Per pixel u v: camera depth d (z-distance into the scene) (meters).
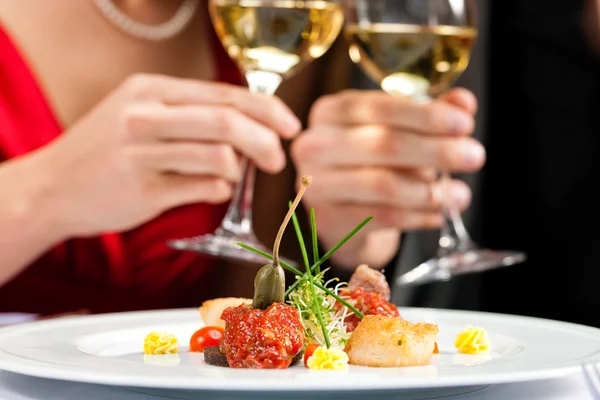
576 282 1.36
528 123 1.39
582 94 1.36
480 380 0.56
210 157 0.88
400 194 0.96
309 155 0.98
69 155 0.94
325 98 1.00
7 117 1.13
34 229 0.96
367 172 0.97
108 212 0.93
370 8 0.86
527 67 1.38
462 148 0.94
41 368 0.59
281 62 0.87
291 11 0.84
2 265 0.98
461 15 0.86
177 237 1.18
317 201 1.00
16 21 1.18
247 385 0.54
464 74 1.36
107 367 0.61
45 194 0.95
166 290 1.18
